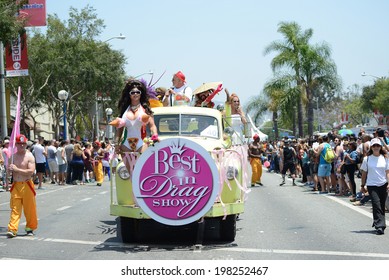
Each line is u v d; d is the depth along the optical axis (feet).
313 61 192.44
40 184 97.66
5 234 47.01
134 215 38.91
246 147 45.75
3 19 76.23
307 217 55.52
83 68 170.40
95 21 176.35
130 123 40.01
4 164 92.38
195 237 44.37
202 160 38.37
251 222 52.42
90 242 42.60
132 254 37.78
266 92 197.47
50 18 171.22
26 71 104.94
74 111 193.98
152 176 38.55
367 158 45.75
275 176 127.44
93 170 119.24
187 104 50.49
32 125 223.51
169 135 44.80
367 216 55.83
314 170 83.87
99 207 66.85
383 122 282.56
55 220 55.42
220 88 51.49
